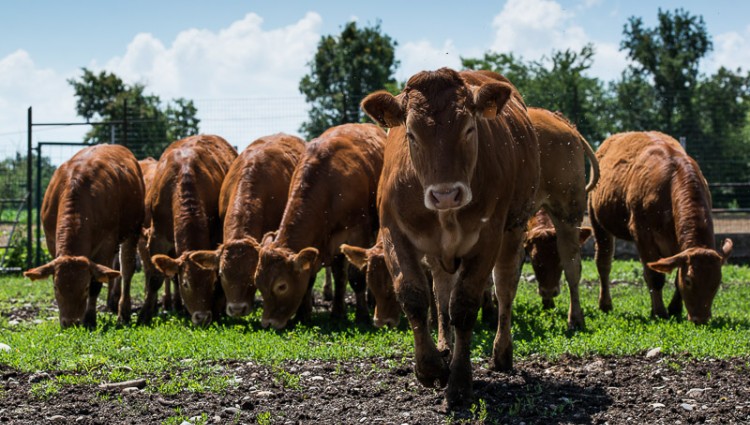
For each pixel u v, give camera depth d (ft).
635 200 35.42
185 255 34.01
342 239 34.14
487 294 32.53
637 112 130.21
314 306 41.14
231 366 24.84
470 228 18.98
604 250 37.60
